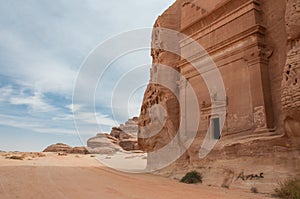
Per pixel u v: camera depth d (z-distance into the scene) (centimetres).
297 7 1277
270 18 1608
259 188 1306
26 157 4938
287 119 1255
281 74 1491
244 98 1630
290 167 1259
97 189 1292
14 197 1036
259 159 1408
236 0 1758
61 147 8931
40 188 1284
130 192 1221
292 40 1298
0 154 5653
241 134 1605
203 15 2025
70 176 1941
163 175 2189
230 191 1340
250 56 1619
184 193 1249
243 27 1698
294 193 1116
